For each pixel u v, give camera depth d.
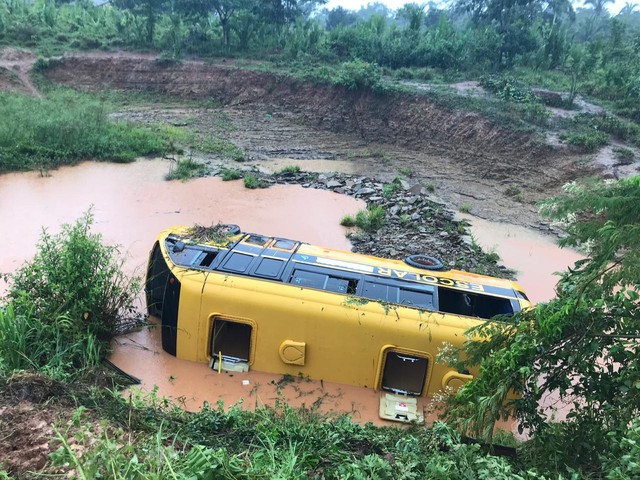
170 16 40.53
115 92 36.25
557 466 4.66
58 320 7.93
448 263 13.88
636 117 25.48
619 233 4.46
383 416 7.55
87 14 43.69
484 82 30.80
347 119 31.72
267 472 4.09
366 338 7.72
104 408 5.30
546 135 24.11
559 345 4.84
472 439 5.61
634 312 4.52
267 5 40.59
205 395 7.78
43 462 4.27
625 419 4.43
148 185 19.36
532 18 39.44
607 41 33.91
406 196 19.09
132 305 9.52
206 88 36.53
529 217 19.03
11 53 35.78
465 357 7.37
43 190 17.91
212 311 7.93
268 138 29.44
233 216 16.80
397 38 37.56
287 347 7.86
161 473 3.78
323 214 17.55
